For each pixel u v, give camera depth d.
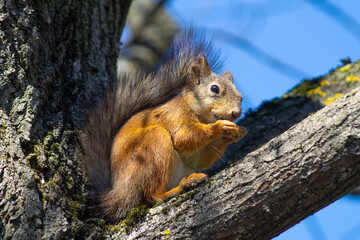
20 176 6.46
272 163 6.21
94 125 8.32
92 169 7.71
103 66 9.34
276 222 6.22
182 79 9.82
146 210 6.82
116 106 8.97
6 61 7.26
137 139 8.28
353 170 5.83
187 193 6.73
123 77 9.87
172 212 6.61
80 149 7.70
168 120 8.98
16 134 6.82
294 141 6.18
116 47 10.02
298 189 6.04
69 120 7.95
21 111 7.05
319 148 5.96
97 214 7.37
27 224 6.20
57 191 6.71
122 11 10.57
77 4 9.20
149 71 10.27
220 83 9.51
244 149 9.91
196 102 9.34
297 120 9.88
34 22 7.82
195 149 8.83
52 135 7.34
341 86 10.21
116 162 8.09
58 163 7.06
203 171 10.25
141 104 9.34
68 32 8.79
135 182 7.81
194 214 6.46
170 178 8.39
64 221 6.49
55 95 7.80
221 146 9.48
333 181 5.93
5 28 7.41
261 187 6.17
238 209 6.25
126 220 6.81
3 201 6.31
